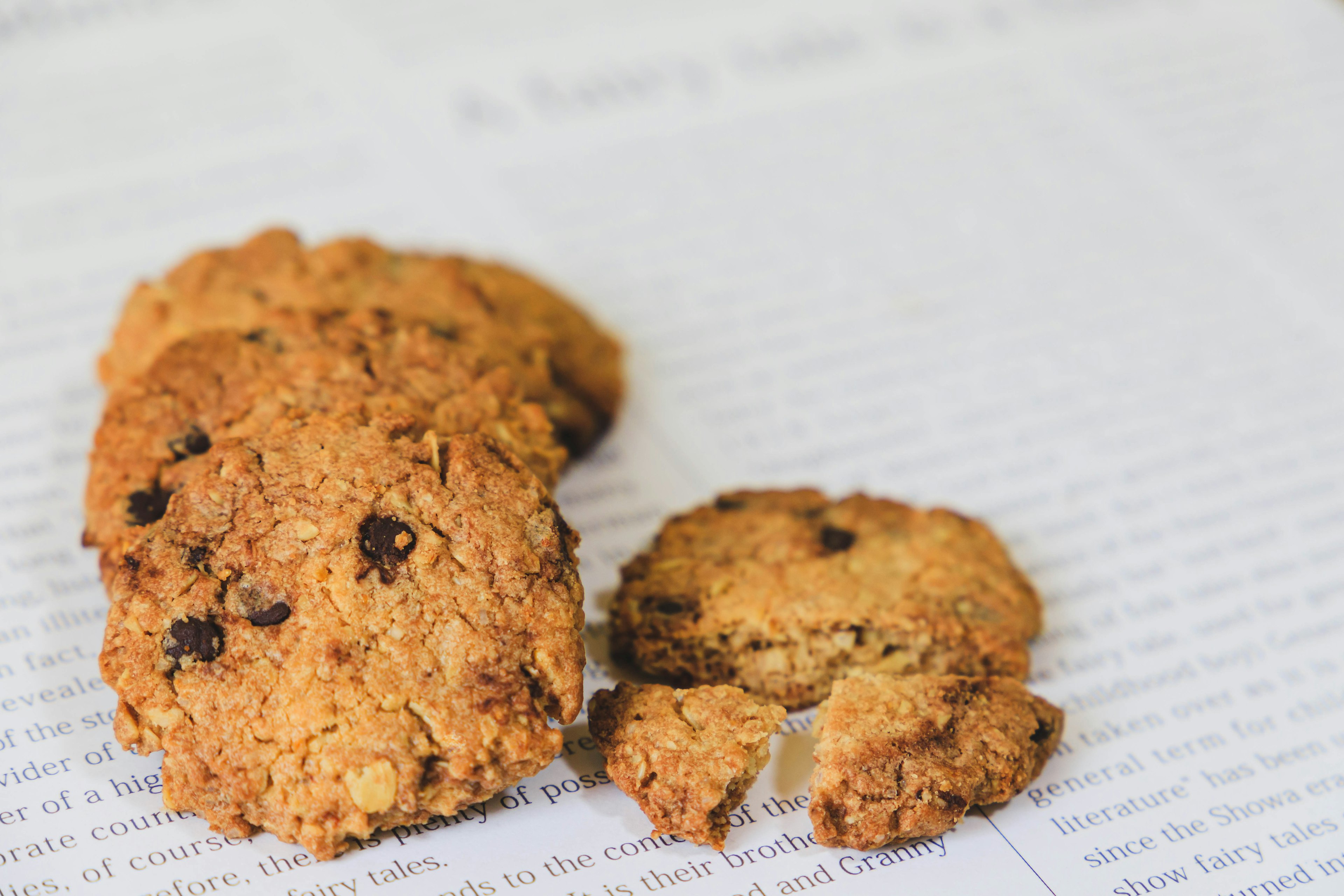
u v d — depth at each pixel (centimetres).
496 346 45
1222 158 55
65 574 44
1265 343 51
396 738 39
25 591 43
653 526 46
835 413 49
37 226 50
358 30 57
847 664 43
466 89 55
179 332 44
